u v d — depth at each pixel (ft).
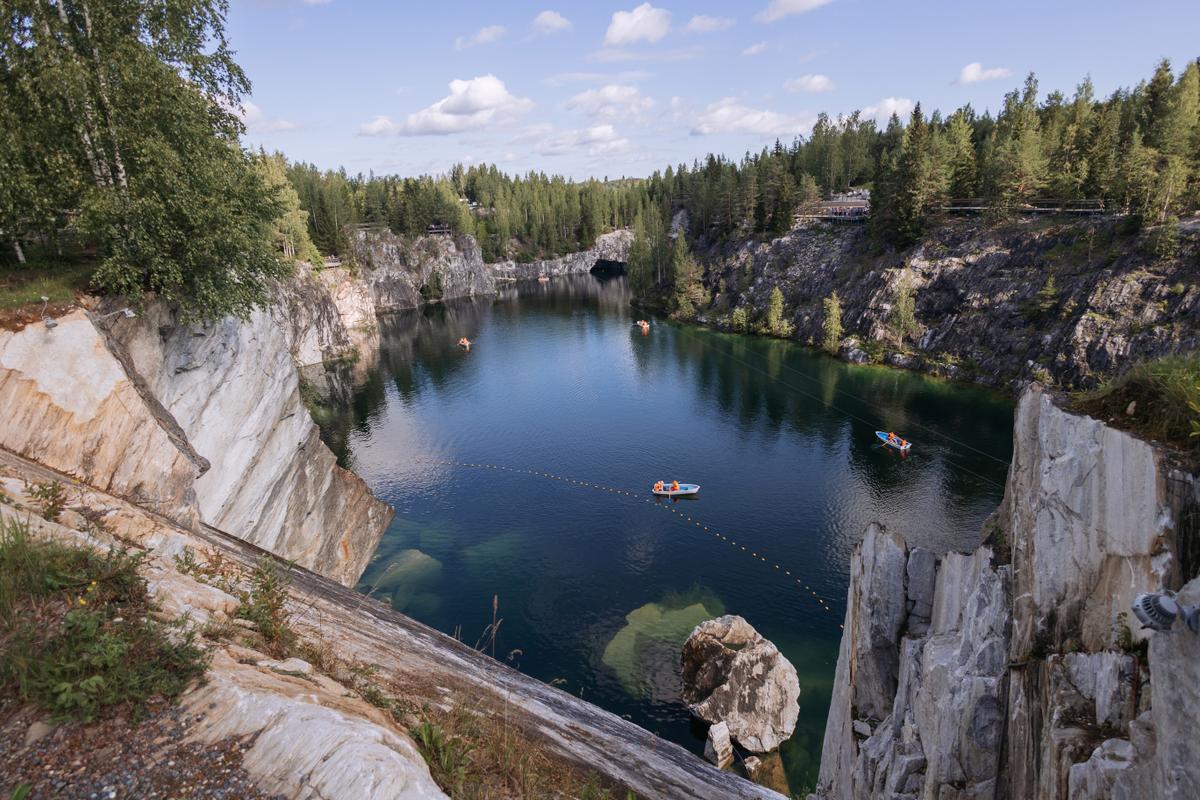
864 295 312.91
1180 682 20.88
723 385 261.85
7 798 17.47
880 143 565.12
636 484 172.55
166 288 64.49
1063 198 265.75
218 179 64.95
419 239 545.44
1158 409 27.63
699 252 476.95
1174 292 202.08
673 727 87.51
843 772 51.49
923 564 48.93
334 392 262.88
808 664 101.60
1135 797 22.61
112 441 52.60
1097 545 28.89
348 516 114.52
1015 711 33.14
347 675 29.32
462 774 22.75
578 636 108.06
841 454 186.91
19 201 59.72
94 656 21.43
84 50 60.70
